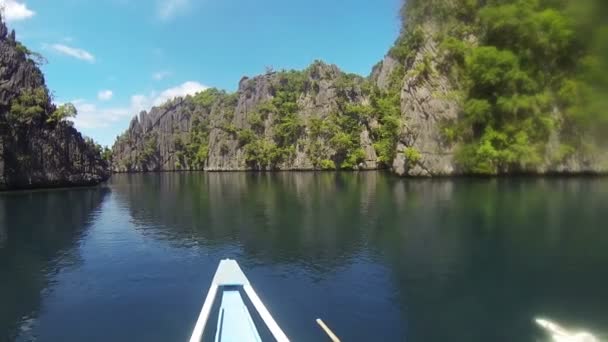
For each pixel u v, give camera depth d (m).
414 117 90.75
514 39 59.09
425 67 89.38
